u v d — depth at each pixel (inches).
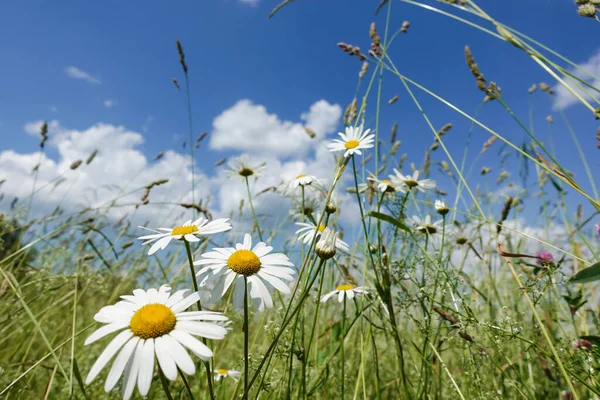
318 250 6.9
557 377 10.7
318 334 13.5
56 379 12.1
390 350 13.8
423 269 10.8
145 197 15.8
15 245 15.9
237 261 6.9
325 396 11.6
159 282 17.6
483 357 10.2
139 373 4.9
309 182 14.1
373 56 14.3
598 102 7.3
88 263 14.1
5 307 11.3
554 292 11.1
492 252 14.2
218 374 11.7
